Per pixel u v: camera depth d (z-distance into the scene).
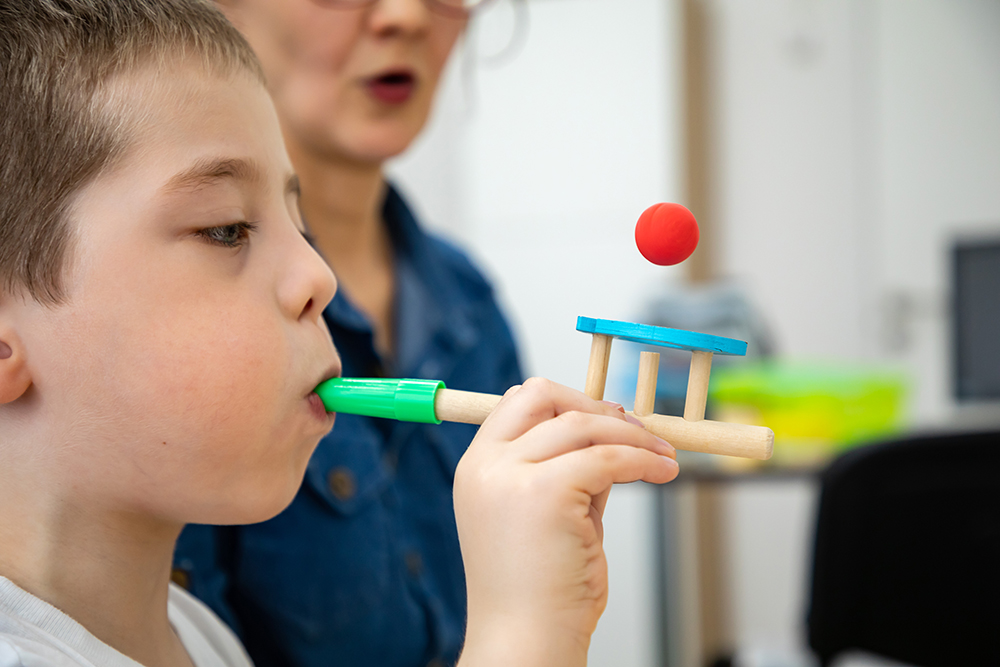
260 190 0.47
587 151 2.42
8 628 0.43
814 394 1.49
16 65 0.43
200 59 0.46
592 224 2.42
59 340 0.43
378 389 0.48
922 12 2.40
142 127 0.43
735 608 2.57
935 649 1.09
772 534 2.54
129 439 0.44
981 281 1.92
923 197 2.42
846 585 1.09
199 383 0.44
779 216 2.55
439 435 0.92
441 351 0.96
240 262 0.46
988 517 1.07
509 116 2.48
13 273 0.43
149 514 0.47
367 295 0.93
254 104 0.48
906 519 1.08
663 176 2.36
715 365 1.66
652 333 0.43
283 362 0.47
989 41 2.35
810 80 2.51
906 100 2.42
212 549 0.70
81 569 0.47
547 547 0.42
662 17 2.35
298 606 0.74
